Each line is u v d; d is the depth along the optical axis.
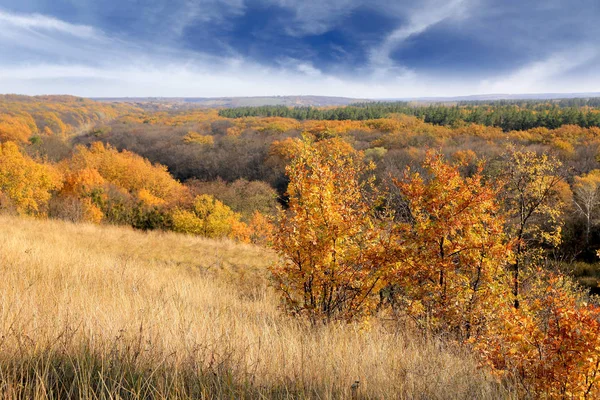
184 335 3.29
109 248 14.62
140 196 50.00
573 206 29.88
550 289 4.54
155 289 7.09
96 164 65.44
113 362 2.58
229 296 8.87
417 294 7.29
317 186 6.41
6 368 2.29
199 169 80.44
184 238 20.34
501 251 7.40
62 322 3.16
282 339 3.93
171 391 2.34
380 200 7.66
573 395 3.68
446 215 7.32
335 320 6.22
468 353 5.41
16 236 9.84
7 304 3.46
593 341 3.71
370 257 6.60
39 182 33.84
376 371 3.25
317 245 6.31
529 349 4.19
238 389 2.55
